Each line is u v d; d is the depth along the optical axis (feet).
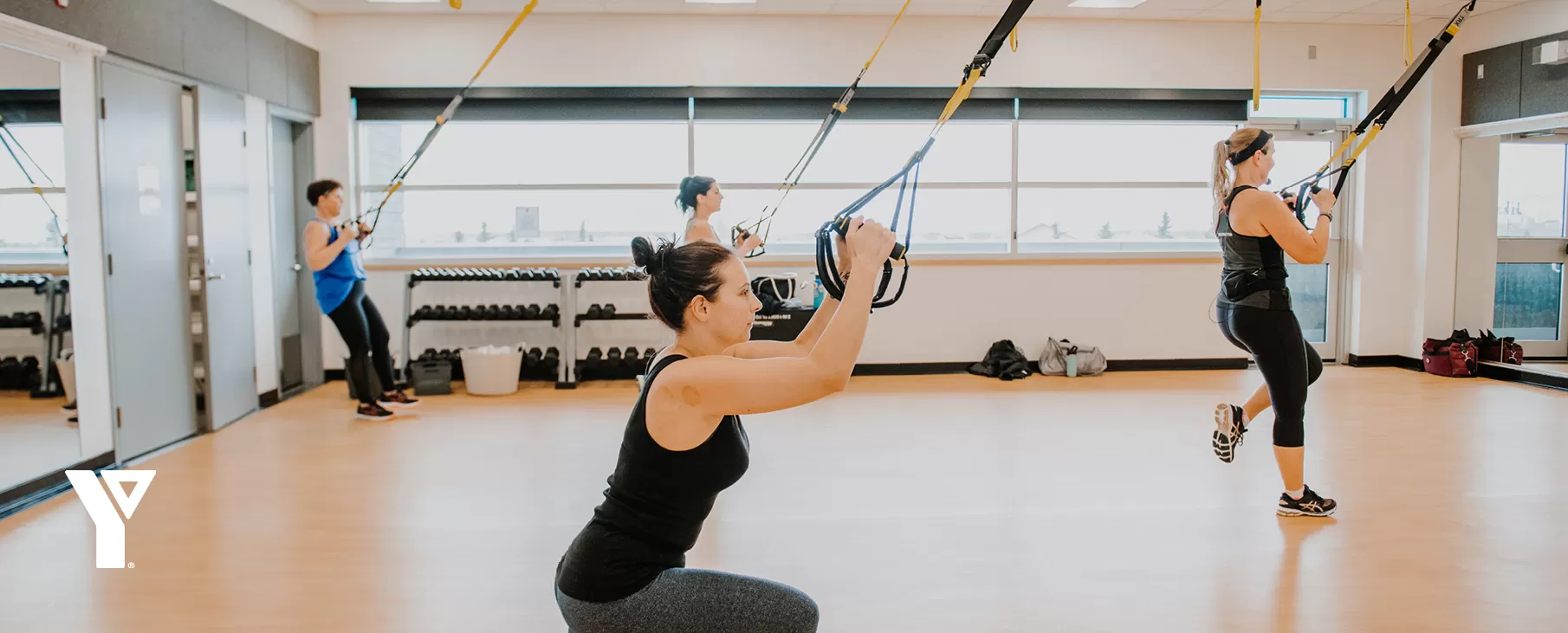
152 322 15.89
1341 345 25.75
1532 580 9.73
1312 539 11.05
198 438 16.80
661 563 4.92
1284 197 12.55
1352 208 25.23
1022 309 24.17
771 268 23.17
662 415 4.63
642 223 23.80
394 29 22.56
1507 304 23.20
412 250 23.71
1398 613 8.93
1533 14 21.89
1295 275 25.80
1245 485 13.39
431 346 23.48
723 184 23.72
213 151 17.70
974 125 23.94
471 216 23.68
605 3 21.62
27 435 13.02
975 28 23.38
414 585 9.75
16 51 12.80
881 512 12.19
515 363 21.43
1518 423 17.57
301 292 22.58
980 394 20.99
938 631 8.60
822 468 14.39
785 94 23.18
